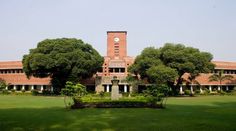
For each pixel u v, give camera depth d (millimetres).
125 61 81250
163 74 59875
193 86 85938
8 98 53156
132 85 77562
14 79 86938
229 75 83688
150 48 68938
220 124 19094
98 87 80188
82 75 67375
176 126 18234
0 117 22516
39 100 46812
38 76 70688
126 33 85125
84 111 27906
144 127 17891
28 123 19344
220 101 46469
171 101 46312
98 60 70375
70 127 17891
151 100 31672
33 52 68000
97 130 16875
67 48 66438
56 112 26875
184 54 64438
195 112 27375
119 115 24453
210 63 68750
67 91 32812
